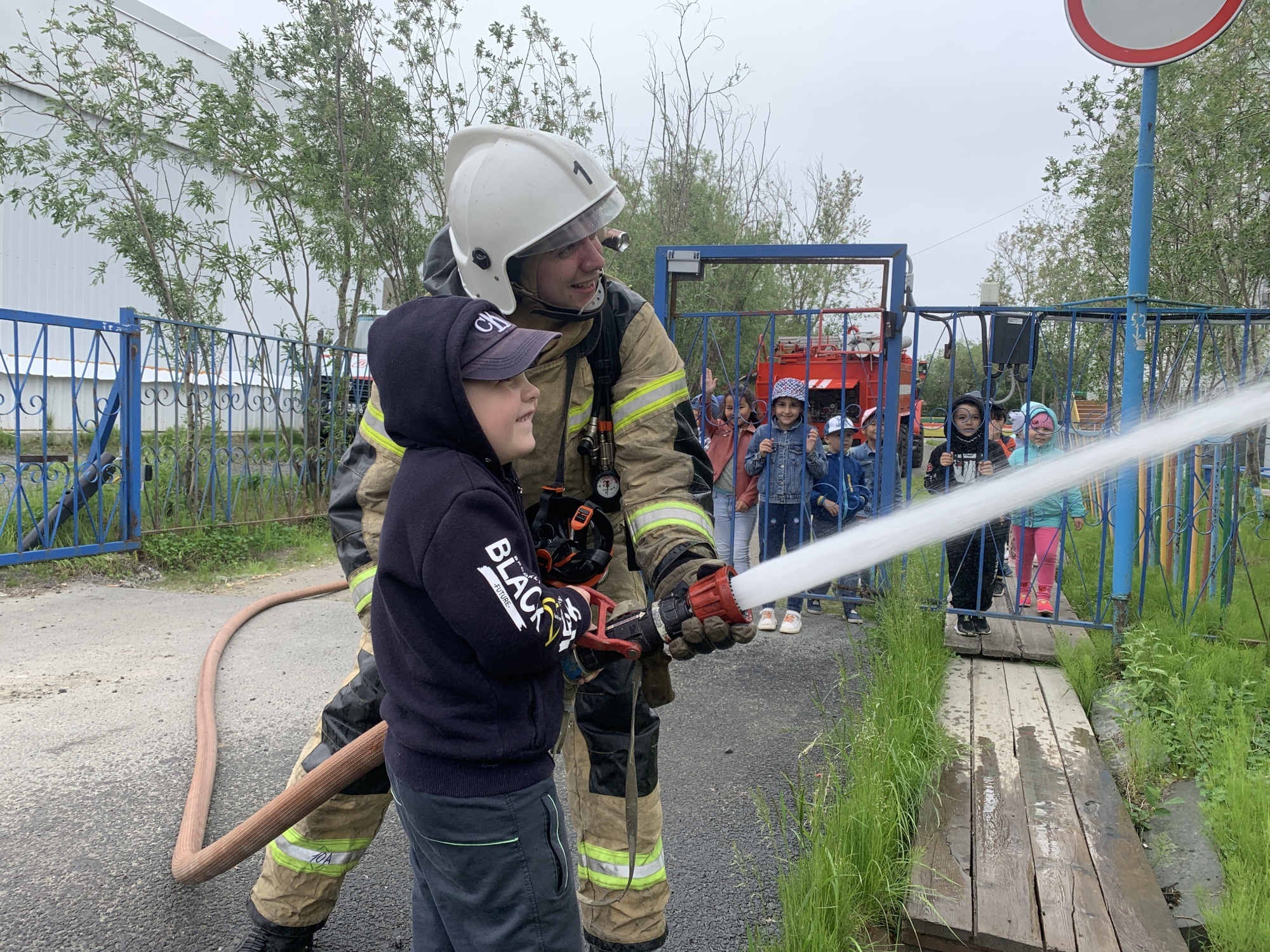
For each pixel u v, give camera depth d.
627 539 2.14
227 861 2.07
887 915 2.43
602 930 2.13
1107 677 4.30
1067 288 15.62
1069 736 3.60
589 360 2.00
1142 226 4.40
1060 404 5.68
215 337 7.30
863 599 5.45
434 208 10.61
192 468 7.23
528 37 10.00
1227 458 5.19
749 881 2.74
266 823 1.91
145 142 8.03
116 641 4.84
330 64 9.16
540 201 1.77
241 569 6.82
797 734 3.89
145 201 8.41
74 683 4.18
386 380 1.52
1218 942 2.45
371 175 9.27
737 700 4.32
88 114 8.45
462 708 1.47
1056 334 6.52
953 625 5.26
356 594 1.84
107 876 2.62
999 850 2.67
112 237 7.98
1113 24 4.27
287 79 9.33
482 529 1.43
